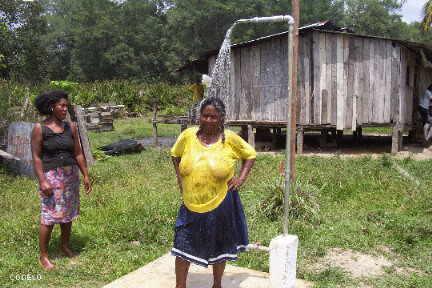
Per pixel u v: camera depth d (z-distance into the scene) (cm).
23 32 3544
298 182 670
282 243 356
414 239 541
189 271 420
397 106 1225
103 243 521
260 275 412
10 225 565
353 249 518
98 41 5397
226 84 1287
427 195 721
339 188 766
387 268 460
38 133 441
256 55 1235
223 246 336
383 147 1347
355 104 1182
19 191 772
